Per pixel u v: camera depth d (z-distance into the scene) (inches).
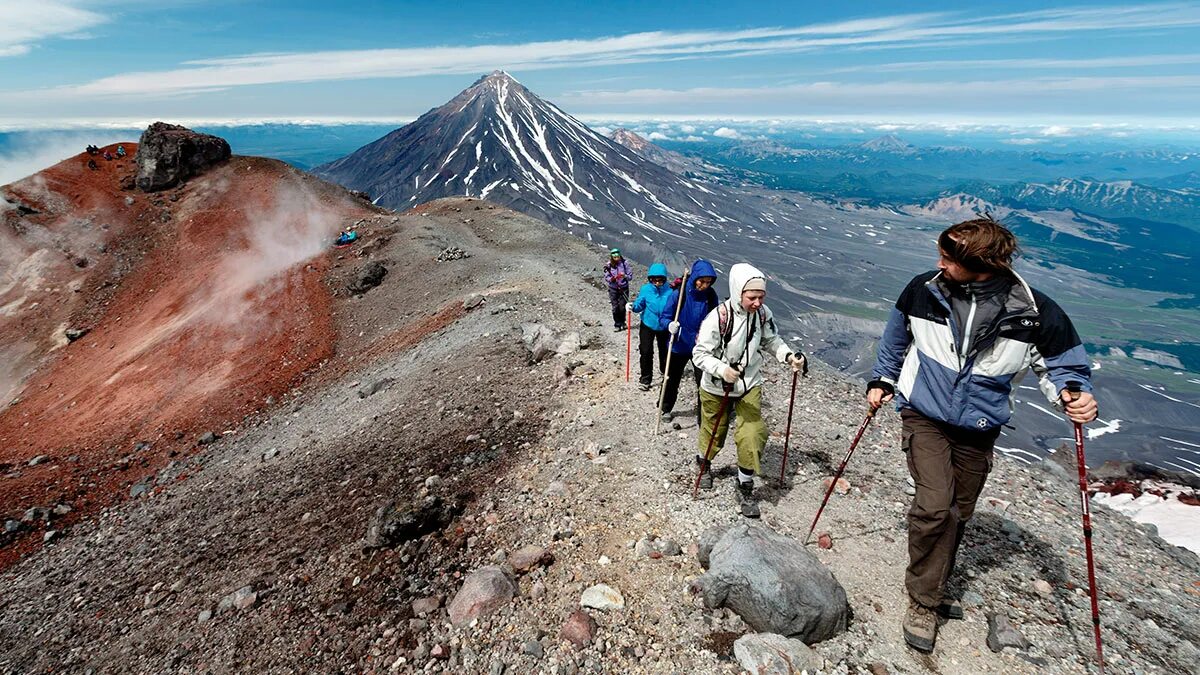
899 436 309.9
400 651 185.0
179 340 1321.4
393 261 1376.7
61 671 274.2
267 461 553.3
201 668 221.0
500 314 745.0
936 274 140.4
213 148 2450.8
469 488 293.1
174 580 326.0
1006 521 217.9
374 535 256.2
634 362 459.8
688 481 250.8
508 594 193.6
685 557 198.2
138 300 1764.3
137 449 809.5
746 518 218.5
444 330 798.5
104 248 2071.9
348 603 224.1
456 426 399.5
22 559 517.3
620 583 189.8
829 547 198.1
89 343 1579.7
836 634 154.8
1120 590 178.7
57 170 2431.1
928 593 148.0
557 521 236.7
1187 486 406.6
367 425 510.9
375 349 927.7
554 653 164.6
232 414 873.5
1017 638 148.8
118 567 395.2
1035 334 124.7
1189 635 156.0
